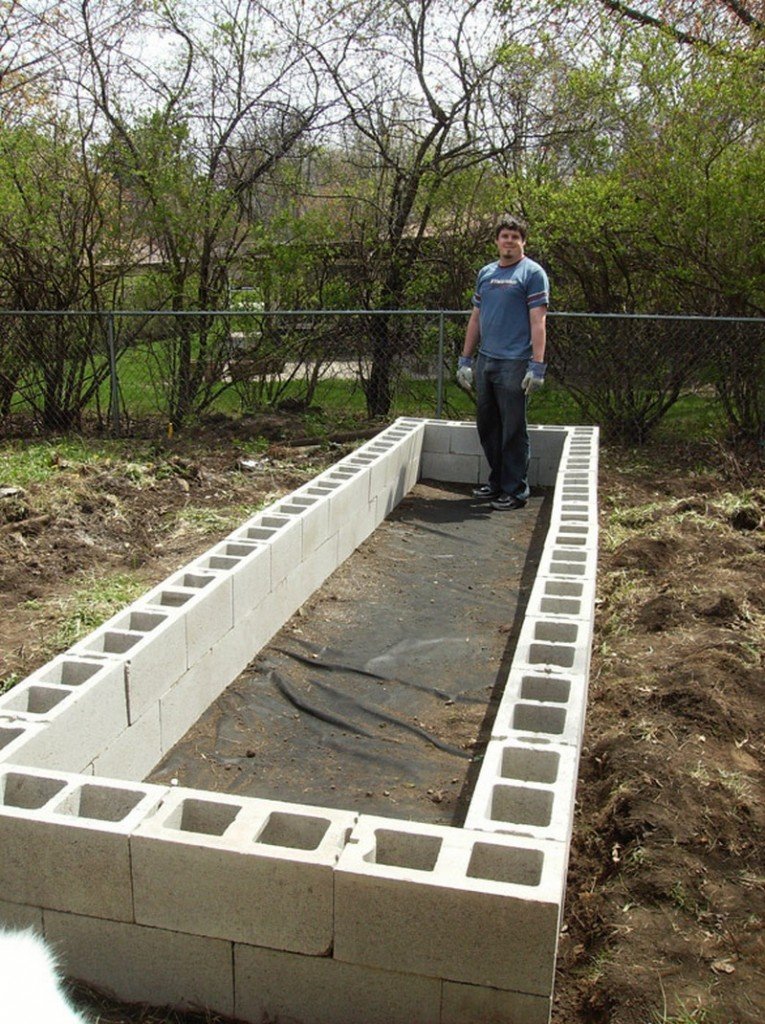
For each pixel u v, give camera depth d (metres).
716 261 9.22
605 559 5.93
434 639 4.77
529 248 9.91
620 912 2.66
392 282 11.19
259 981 2.34
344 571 5.76
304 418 10.06
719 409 9.34
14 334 9.77
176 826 2.46
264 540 4.65
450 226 11.09
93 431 10.01
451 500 7.63
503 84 10.46
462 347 10.20
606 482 8.09
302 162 10.88
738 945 2.53
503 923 2.11
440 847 2.30
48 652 4.36
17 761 2.75
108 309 10.27
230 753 3.69
